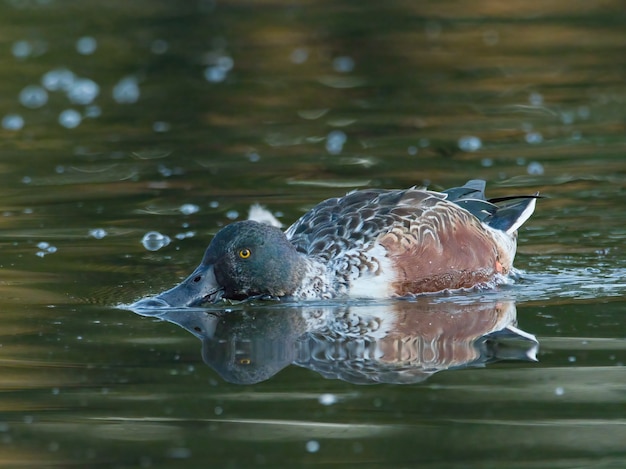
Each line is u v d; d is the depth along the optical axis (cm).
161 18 2809
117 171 1656
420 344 959
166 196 1511
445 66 2309
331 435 757
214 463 713
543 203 1442
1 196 1524
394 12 2817
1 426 779
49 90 2216
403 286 1134
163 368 898
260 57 2441
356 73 2294
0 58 2434
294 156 1712
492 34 2562
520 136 1791
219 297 1119
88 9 2897
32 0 3020
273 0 2972
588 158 1647
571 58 2328
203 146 1802
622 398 818
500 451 726
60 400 828
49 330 1002
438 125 1880
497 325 1013
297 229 1195
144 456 724
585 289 1138
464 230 1184
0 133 1916
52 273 1185
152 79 2289
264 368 898
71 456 729
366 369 895
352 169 1625
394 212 1162
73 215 1425
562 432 757
